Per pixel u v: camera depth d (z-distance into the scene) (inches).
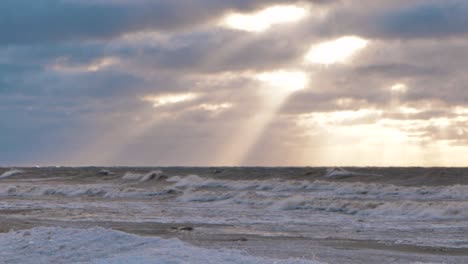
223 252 847.1
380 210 1686.8
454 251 1035.9
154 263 776.9
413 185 2479.1
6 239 1085.1
